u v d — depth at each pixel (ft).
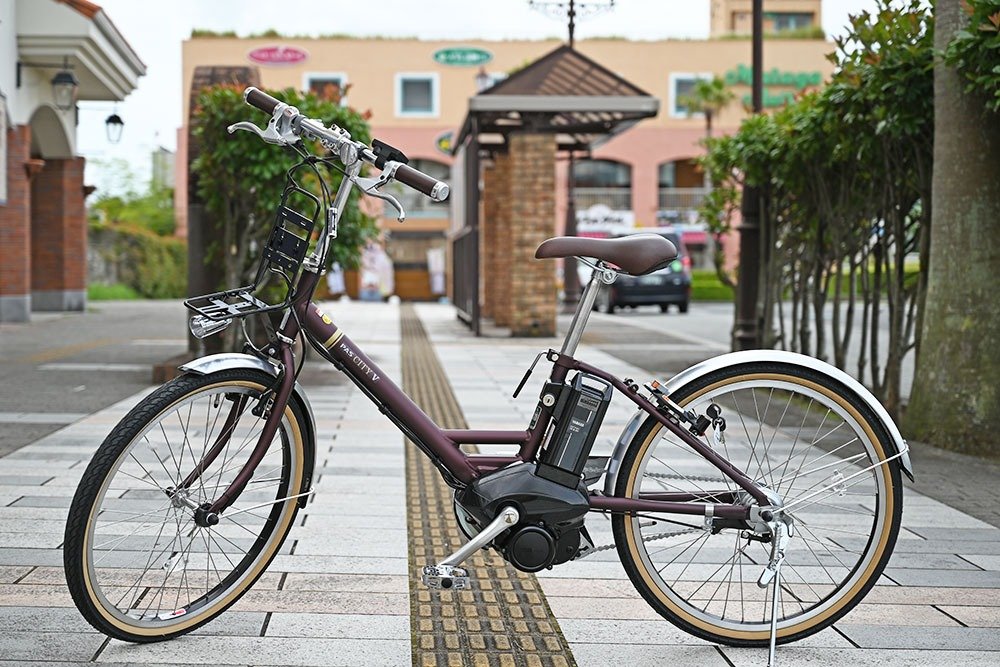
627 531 10.53
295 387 10.75
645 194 143.43
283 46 139.64
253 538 13.06
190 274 35.68
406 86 140.87
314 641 10.41
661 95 143.64
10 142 58.95
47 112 64.75
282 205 10.50
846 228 29.48
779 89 143.33
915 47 22.81
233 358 10.37
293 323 10.57
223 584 10.72
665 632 10.94
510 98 51.13
